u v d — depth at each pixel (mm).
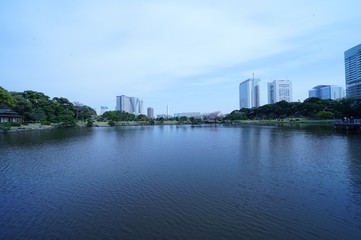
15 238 9383
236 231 9727
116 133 61594
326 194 13750
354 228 9875
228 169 19812
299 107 107688
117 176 18109
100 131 69750
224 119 138000
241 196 13562
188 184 15891
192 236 9391
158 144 37250
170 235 9492
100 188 15359
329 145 31656
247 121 123438
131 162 23188
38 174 18938
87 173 19125
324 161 22250
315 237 9242
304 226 10070
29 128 68750
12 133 56469
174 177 17609
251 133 54125
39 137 47812
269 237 9258
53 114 91062
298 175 17734
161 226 10211
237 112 145625
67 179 17453
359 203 12406
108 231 9859
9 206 12609
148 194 14125
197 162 22750
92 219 10969
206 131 67062
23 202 13141
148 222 10594
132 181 16766
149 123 125438
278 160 23078
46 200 13398
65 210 12008
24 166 21734
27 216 11367
